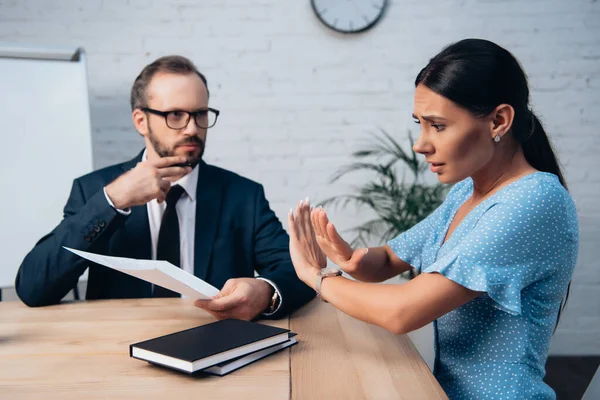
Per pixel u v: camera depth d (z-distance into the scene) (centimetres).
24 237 206
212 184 155
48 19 256
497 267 85
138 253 144
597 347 268
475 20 260
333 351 92
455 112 84
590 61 260
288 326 107
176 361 80
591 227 265
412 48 262
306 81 264
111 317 111
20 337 99
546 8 259
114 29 259
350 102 265
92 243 123
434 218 117
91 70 259
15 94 209
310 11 262
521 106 87
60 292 123
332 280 95
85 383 78
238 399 73
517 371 89
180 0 260
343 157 267
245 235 153
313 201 268
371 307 88
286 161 267
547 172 93
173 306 119
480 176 95
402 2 260
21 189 207
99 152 261
